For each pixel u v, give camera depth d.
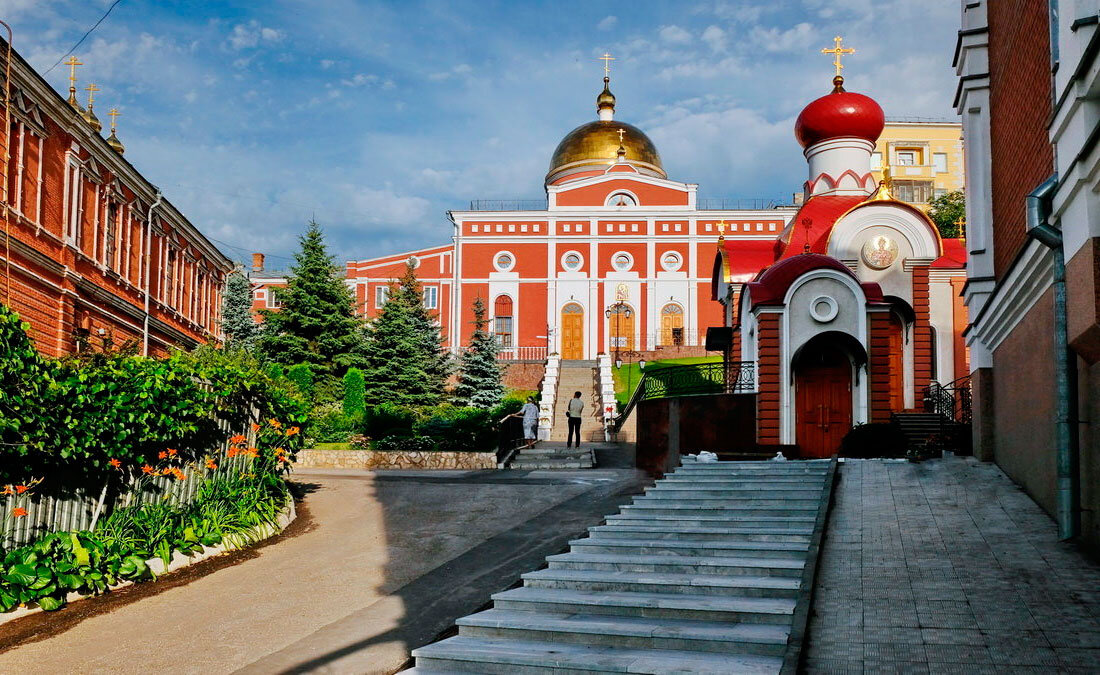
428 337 44.22
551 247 59.88
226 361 15.27
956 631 7.77
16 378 10.09
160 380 12.39
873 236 26.62
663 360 51.12
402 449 24.11
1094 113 8.20
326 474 21.11
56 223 24.53
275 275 71.06
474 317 59.44
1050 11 10.60
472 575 11.80
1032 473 12.27
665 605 8.86
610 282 59.47
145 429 12.13
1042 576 9.10
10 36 18.91
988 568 9.45
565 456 24.45
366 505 16.75
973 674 6.92
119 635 9.59
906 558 9.93
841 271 21.47
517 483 18.83
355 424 26.80
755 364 21.88
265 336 38.56
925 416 22.61
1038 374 11.86
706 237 59.50
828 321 21.27
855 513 12.04
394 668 8.48
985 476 13.86
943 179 72.62
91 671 8.59
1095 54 7.70
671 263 59.62
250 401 15.40
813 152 32.84
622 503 15.72
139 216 30.89
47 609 10.37
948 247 31.27
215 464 14.24
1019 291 12.25
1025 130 12.45
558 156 65.81
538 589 10.07
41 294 23.69
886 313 21.42
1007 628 7.79
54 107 23.80
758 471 15.09
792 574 9.80
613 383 43.78
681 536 11.81
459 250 60.12
